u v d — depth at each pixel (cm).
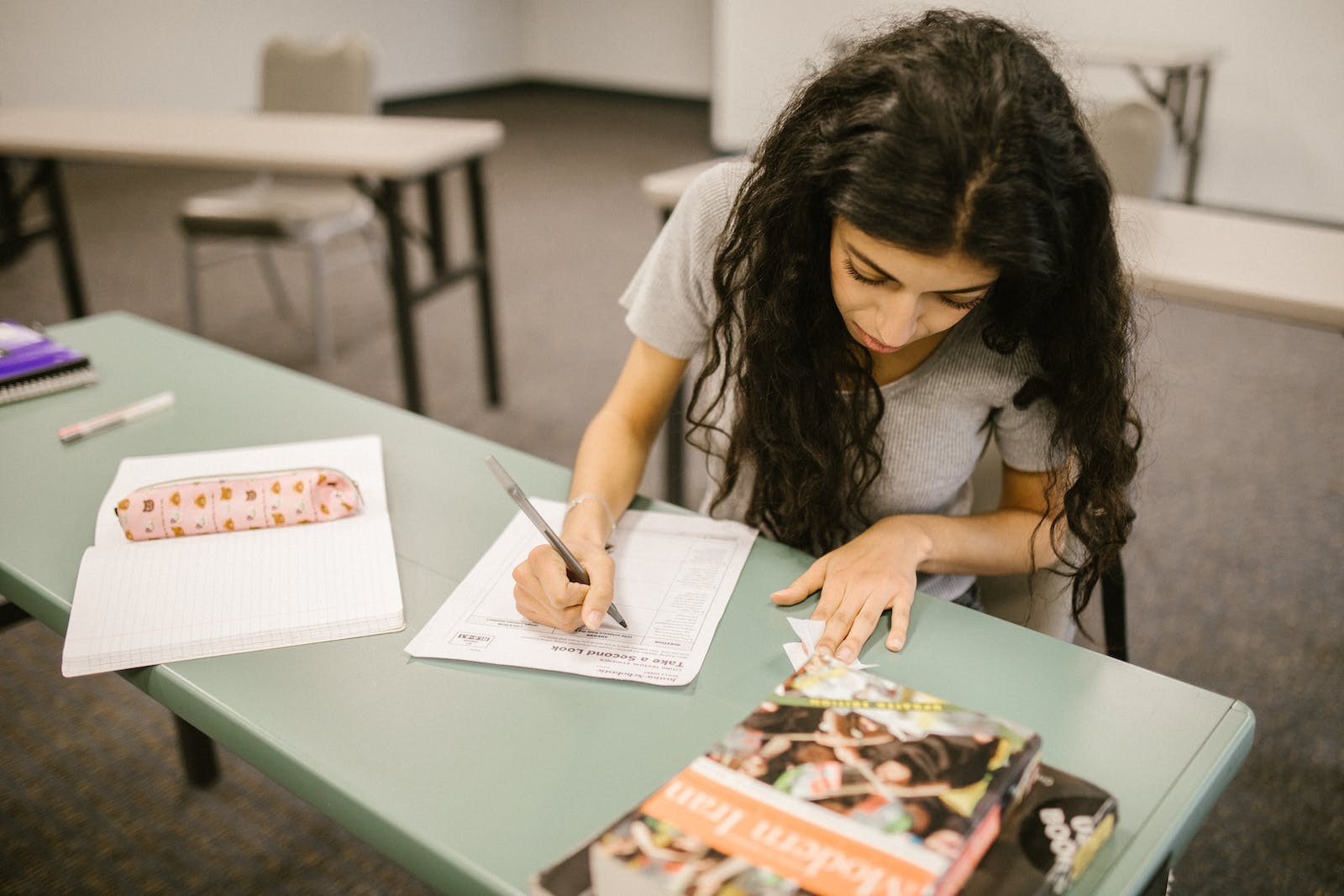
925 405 101
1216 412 296
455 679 79
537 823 66
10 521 100
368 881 149
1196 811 68
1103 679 80
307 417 122
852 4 535
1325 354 338
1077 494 97
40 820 157
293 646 83
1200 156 471
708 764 62
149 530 95
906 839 56
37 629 200
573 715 75
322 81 307
